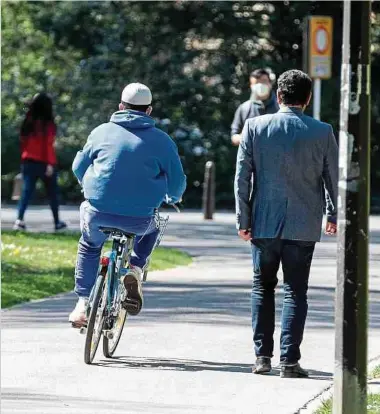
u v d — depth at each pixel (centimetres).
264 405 2166
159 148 2514
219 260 4844
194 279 4150
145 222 2533
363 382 1862
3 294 3569
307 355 2697
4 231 5697
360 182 1838
